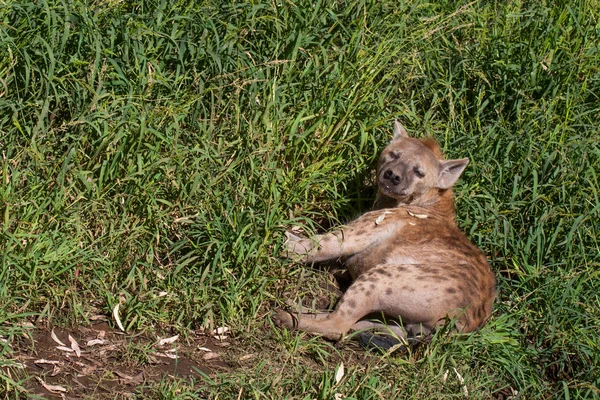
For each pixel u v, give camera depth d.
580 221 11.23
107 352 8.94
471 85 12.80
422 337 9.93
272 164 10.81
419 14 13.20
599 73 12.68
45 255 9.32
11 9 10.65
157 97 11.09
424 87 12.52
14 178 9.62
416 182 11.19
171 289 9.77
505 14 13.38
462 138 12.05
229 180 10.65
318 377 9.11
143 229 10.06
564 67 12.45
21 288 9.14
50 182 9.95
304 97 11.62
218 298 9.75
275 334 9.69
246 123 11.05
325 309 10.50
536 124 12.13
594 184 11.72
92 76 10.37
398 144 11.45
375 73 11.90
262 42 12.04
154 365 8.91
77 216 9.71
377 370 9.35
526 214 11.66
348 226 11.02
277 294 10.34
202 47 11.38
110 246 9.84
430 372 9.34
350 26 12.46
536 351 10.41
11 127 10.29
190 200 10.34
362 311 9.97
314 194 11.30
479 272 10.50
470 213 11.81
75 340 8.98
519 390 9.91
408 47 12.73
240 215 10.17
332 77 11.70
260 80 11.09
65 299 9.29
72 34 10.80
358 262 11.10
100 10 11.11
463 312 9.97
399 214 11.17
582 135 12.20
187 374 8.87
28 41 10.55
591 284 11.05
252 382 8.70
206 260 10.07
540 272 11.05
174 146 10.43
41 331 9.02
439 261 10.62
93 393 8.28
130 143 10.30
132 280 9.62
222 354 9.30
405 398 9.07
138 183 10.13
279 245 10.33
